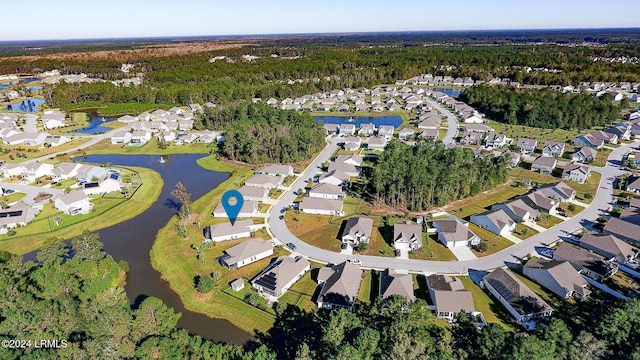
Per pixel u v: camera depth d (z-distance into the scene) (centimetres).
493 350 4331
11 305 5381
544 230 8081
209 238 7944
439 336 4812
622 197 9444
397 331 4584
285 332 5541
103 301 5666
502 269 6412
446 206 9225
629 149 12888
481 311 5809
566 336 4506
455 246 7556
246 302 6156
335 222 8556
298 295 6266
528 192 9831
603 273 6344
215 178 11419
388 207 9188
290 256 7150
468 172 9525
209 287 6347
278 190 10262
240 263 7031
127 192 10262
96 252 6581
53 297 5675
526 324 5484
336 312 5222
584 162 11806
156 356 4684
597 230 7988
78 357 4694
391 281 6147
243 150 12631
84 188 10031
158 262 7294
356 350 4344
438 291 5891
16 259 6381
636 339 4528
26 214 8656
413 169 8831
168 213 9275
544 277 6316
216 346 4934
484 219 8150
